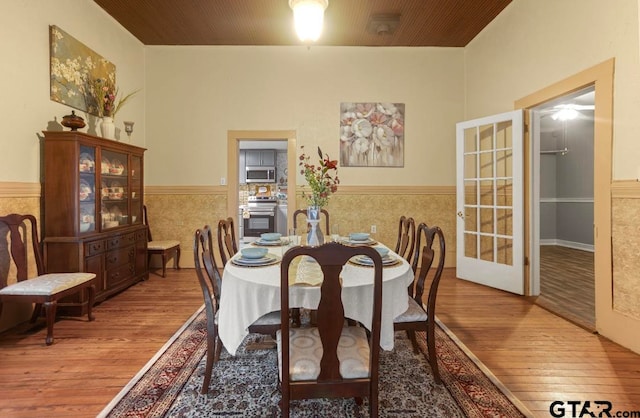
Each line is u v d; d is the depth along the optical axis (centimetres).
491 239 364
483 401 164
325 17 366
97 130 347
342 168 447
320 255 116
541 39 301
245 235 796
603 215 235
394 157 448
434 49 444
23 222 264
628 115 218
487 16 368
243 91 443
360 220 449
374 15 363
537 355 210
